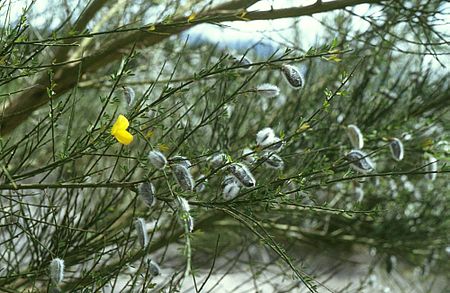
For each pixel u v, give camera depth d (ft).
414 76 14.85
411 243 16.56
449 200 17.17
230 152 11.86
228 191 8.45
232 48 14.24
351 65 14.21
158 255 14.17
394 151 9.55
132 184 8.06
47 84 11.32
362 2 10.05
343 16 13.67
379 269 18.98
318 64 14.90
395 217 16.51
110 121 7.90
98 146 8.45
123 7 12.37
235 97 9.69
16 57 8.36
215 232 14.66
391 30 13.65
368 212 8.73
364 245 17.01
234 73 8.49
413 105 14.28
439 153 11.10
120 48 11.50
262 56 14.23
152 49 13.10
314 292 7.95
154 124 8.55
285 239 15.76
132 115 8.19
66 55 11.48
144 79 14.28
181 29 11.54
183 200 7.32
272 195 8.21
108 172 14.23
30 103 11.28
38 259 10.03
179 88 8.27
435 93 14.33
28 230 9.32
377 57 13.91
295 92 14.25
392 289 17.99
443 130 14.67
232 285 17.56
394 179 14.71
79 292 9.82
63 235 10.21
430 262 17.07
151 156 7.35
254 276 13.43
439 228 16.76
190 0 11.69
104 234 10.20
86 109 15.12
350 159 8.83
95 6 11.50
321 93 14.02
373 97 14.94
